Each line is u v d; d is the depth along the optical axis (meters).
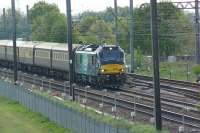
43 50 137.62
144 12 159.62
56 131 72.19
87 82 109.38
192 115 68.25
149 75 124.56
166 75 127.69
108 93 94.56
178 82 106.25
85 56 108.00
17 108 95.44
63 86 109.56
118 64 102.88
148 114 71.00
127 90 98.06
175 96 88.38
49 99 79.94
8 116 88.31
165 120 67.00
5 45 169.38
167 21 153.00
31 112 89.44
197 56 107.75
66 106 71.75
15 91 102.88
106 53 102.50
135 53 148.62
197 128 60.78
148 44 164.75
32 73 151.50
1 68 174.00
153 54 54.59
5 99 107.94
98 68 102.31
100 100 85.25
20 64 160.38
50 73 136.00
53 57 129.88
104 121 58.00
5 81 112.06
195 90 91.81
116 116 68.50
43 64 138.50
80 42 125.75
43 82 121.25
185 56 167.50
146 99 84.19
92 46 107.62
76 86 109.06
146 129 53.75
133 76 119.56
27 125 79.62
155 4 53.91
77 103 78.00
